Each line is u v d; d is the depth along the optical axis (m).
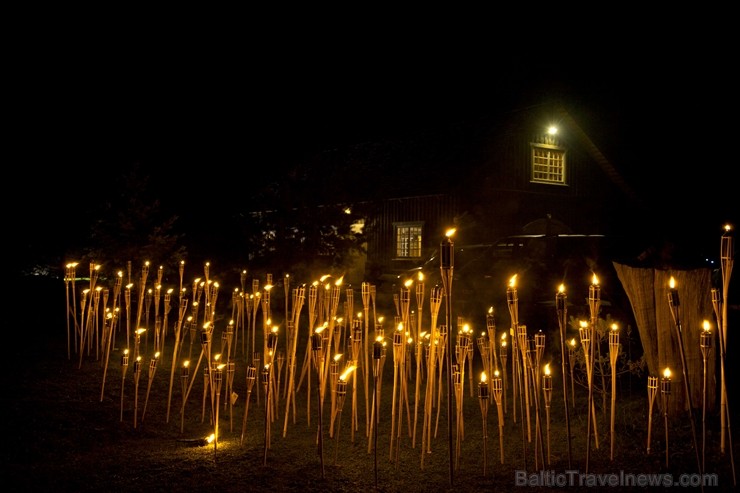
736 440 4.89
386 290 12.74
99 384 6.86
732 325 6.75
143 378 7.21
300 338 9.72
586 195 23.88
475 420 5.75
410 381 7.16
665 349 5.39
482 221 20.09
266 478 4.43
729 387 6.12
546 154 22.91
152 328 10.15
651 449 4.81
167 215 13.70
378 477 4.46
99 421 5.73
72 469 4.59
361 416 5.98
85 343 8.70
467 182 20.11
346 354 7.92
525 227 21.00
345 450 5.01
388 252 21.67
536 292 10.07
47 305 12.41
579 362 6.85
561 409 6.00
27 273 14.56
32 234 14.45
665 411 4.51
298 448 5.05
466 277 10.91
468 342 4.91
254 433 5.48
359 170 12.99
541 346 4.66
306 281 12.38
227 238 12.79
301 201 12.30
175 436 5.46
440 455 4.89
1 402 6.02
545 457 4.65
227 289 12.39
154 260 10.76
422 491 4.22
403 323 4.89
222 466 4.65
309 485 4.32
